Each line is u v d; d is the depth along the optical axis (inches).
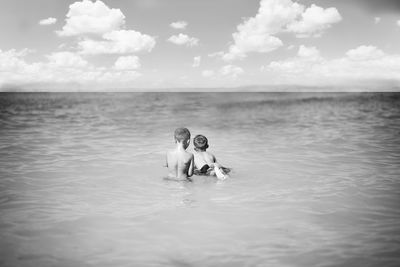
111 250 120.8
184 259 114.1
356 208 167.5
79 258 114.9
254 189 201.0
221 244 125.6
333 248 122.6
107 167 265.4
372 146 377.1
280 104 1701.5
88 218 152.9
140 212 160.4
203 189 200.5
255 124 661.9
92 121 728.3
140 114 991.6
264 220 150.2
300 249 121.6
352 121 700.7
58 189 202.8
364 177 233.8
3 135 473.7
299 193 193.0
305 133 502.9
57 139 436.1
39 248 122.6
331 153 332.2
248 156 314.3
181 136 223.8
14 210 164.9
